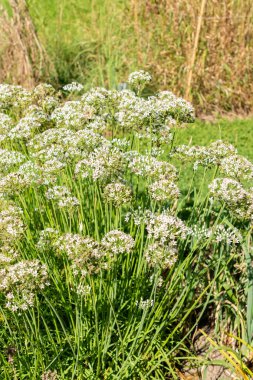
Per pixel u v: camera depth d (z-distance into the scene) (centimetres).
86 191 425
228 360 378
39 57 833
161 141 386
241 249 414
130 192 331
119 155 336
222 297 394
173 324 405
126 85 818
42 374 321
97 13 1022
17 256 307
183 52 859
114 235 301
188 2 832
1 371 338
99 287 364
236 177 344
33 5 1069
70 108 387
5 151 357
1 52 806
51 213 394
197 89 857
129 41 884
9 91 432
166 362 371
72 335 365
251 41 868
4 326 363
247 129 785
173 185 329
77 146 352
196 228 373
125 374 353
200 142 734
